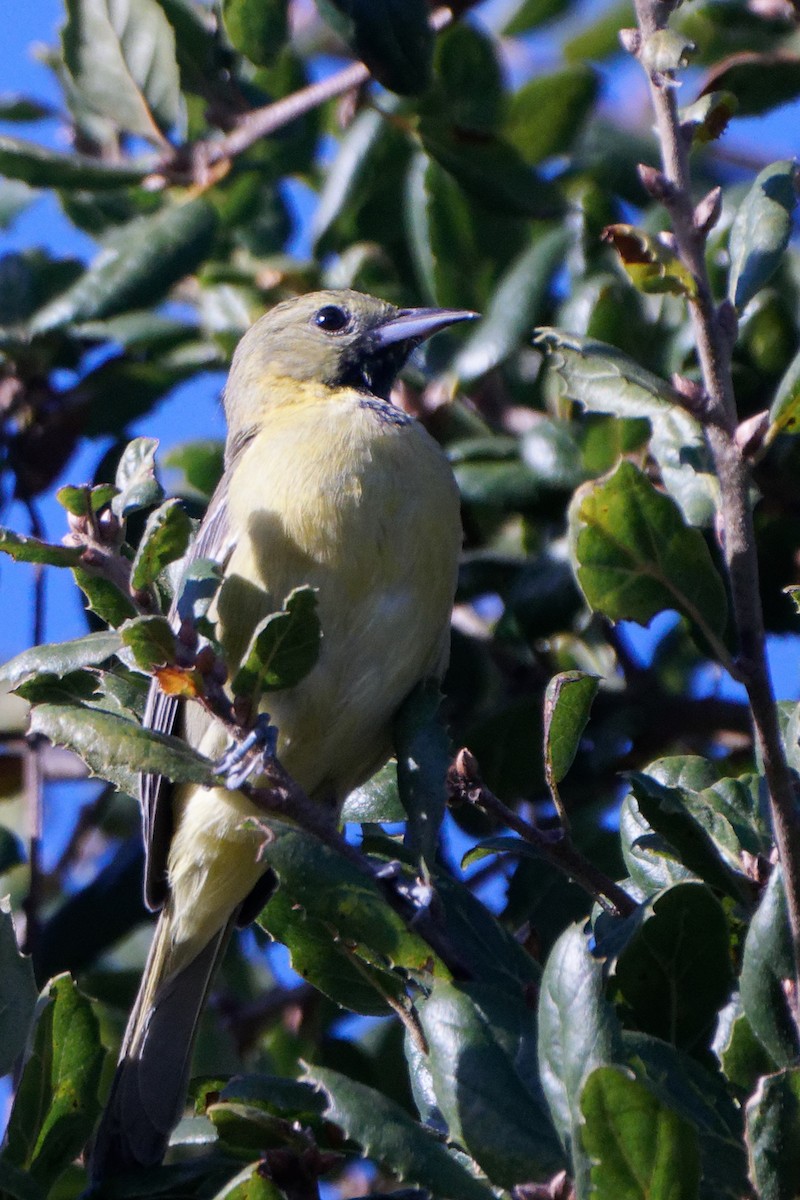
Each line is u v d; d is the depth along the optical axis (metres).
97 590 6.55
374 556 8.66
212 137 11.41
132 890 10.19
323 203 11.25
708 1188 5.90
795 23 10.16
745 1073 6.13
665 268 5.96
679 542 6.33
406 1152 5.75
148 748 6.23
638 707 10.37
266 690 6.39
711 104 6.11
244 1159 6.79
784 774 5.84
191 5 11.11
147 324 11.41
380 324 10.52
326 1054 10.40
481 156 10.71
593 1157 5.24
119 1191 6.72
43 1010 6.89
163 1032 8.89
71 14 10.94
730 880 6.61
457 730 10.53
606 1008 5.53
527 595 10.08
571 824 10.05
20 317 11.19
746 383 10.34
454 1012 6.03
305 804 6.42
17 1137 6.84
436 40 10.84
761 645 5.85
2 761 11.80
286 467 8.79
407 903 6.81
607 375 6.32
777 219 6.50
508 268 11.10
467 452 10.38
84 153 11.74
